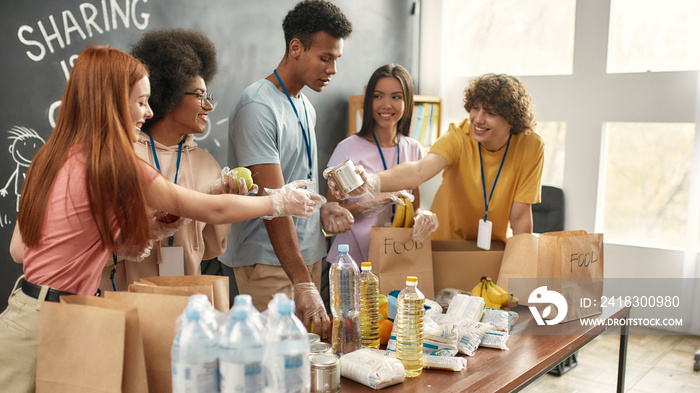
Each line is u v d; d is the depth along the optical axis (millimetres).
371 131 2643
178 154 1761
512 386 1449
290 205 1614
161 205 1357
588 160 3982
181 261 1713
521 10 4238
